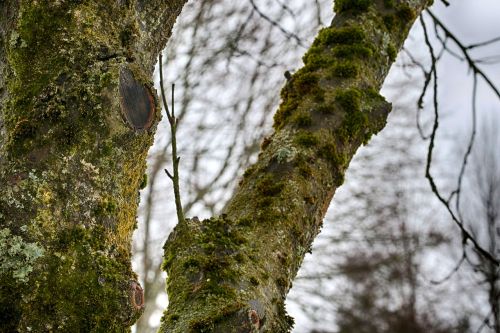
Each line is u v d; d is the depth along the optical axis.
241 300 1.31
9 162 1.28
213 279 1.33
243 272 1.35
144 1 1.46
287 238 1.45
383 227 10.34
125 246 1.35
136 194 1.41
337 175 1.60
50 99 1.31
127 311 1.29
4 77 1.36
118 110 1.32
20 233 1.25
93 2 1.38
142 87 1.35
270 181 1.53
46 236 1.25
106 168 1.32
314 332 10.52
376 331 11.38
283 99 1.73
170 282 1.36
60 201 1.28
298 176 1.53
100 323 1.25
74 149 1.30
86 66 1.33
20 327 1.20
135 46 1.40
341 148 1.62
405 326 11.73
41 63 1.34
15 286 1.22
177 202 1.41
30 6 1.36
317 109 1.64
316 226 1.55
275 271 1.40
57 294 1.24
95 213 1.30
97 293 1.26
